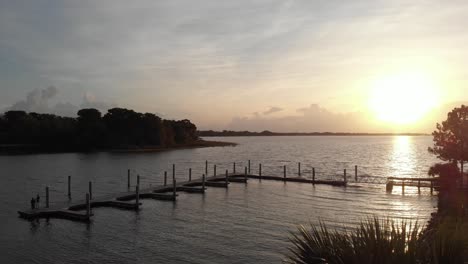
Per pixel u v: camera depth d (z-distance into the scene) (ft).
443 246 19.22
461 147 174.29
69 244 102.27
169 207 147.33
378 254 18.75
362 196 170.81
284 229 113.39
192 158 418.10
